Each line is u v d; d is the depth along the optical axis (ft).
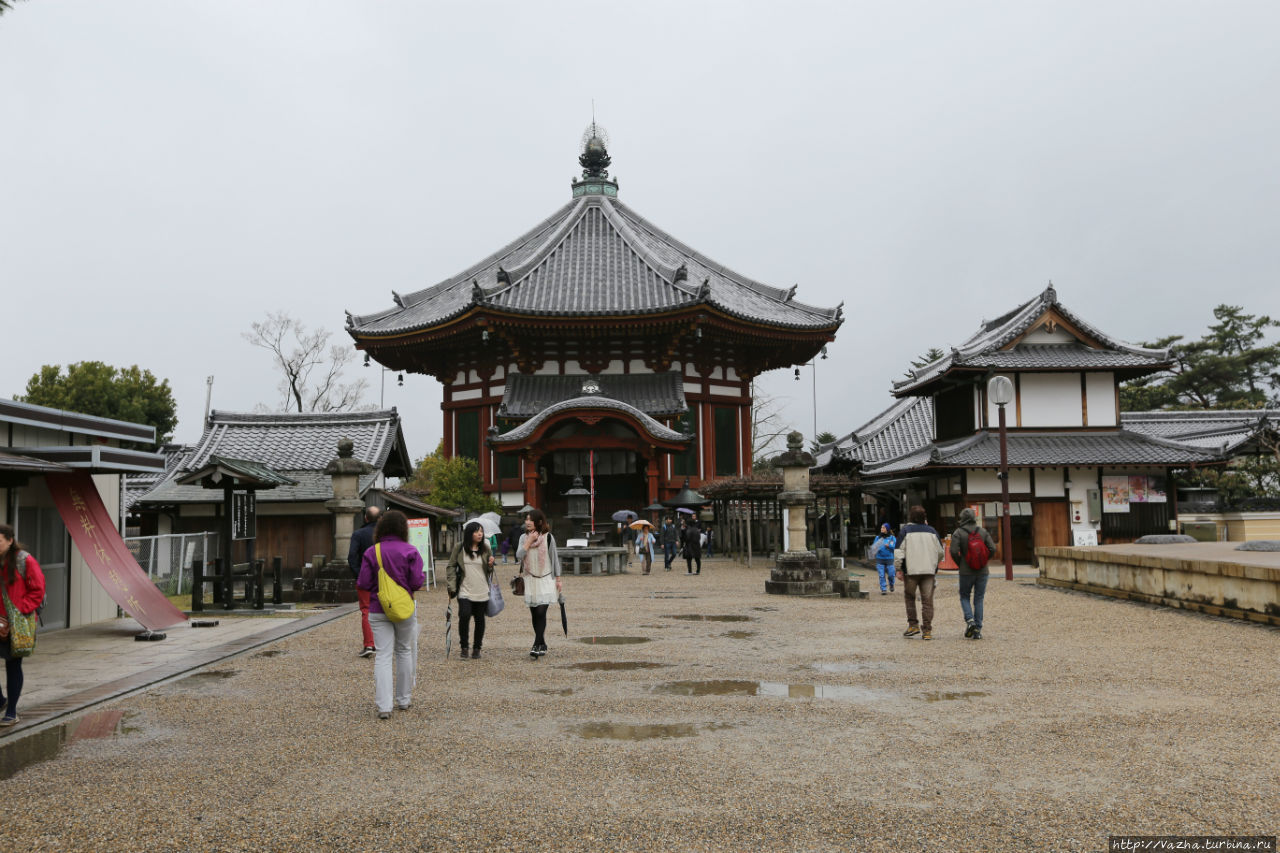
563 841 17.60
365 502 85.40
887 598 68.64
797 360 184.03
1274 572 45.34
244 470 59.88
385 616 28.19
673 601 66.74
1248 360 230.07
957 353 105.29
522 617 56.90
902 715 27.48
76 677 35.47
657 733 25.54
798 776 21.38
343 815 19.11
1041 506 105.70
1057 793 19.98
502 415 145.07
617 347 158.10
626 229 181.16
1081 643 42.14
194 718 28.09
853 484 114.52
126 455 49.44
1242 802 19.20
